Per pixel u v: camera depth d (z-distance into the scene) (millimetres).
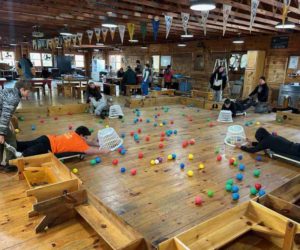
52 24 8086
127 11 5711
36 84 8750
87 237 1952
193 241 1801
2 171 2980
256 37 9438
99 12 5723
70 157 3357
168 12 5668
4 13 6223
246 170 3266
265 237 1985
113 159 3508
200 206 2412
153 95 9102
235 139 4258
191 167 3309
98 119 5914
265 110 7336
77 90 8680
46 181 2814
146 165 3338
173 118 6273
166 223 2148
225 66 9500
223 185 2844
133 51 15969
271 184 2906
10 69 16016
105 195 2580
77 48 18562
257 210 2061
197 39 11586
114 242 1767
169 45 13180
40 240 1905
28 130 4820
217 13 5957
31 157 2832
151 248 1671
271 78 9148
